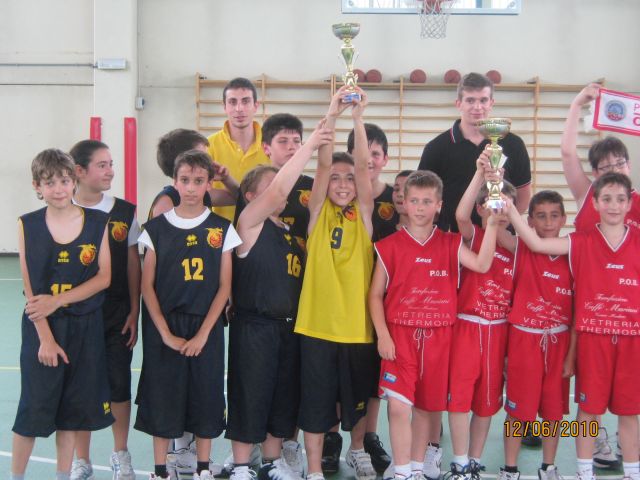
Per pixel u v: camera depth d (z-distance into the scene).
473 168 3.60
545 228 3.16
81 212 2.87
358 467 3.17
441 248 2.98
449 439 3.69
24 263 2.79
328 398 2.97
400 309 2.94
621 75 10.37
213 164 3.02
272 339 2.97
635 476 2.93
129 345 3.13
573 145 3.46
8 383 4.63
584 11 10.34
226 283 2.95
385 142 3.52
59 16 10.70
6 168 10.83
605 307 2.90
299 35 10.55
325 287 2.97
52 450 3.48
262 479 3.03
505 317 3.03
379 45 10.48
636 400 2.89
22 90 10.76
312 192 3.08
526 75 10.42
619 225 2.95
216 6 10.53
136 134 10.07
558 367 2.99
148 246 2.90
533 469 3.29
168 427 2.85
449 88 10.44
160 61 10.59
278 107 10.59
